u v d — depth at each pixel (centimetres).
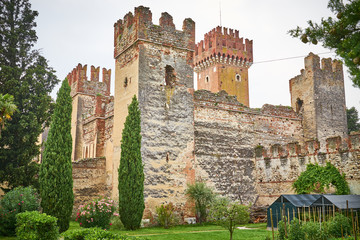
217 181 3347
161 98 3061
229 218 2106
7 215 2167
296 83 4294
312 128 4025
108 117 3638
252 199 3538
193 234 2347
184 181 3028
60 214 2350
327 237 2011
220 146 3438
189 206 2998
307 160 3188
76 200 3206
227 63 5800
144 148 2881
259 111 3806
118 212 2823
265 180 3528
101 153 3662
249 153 3634
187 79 3241
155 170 2897
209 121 3419
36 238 1836
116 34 3438
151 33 3114
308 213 2403
